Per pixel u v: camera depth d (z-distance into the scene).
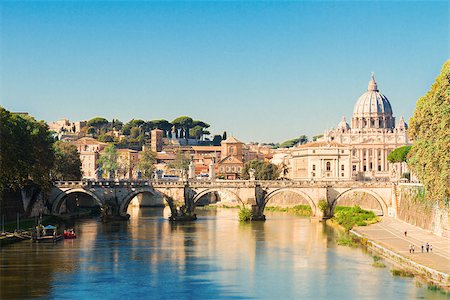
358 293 118.25
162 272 136.62
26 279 128.88
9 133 183.38
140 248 166.38
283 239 184.12
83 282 127.00
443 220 172.12
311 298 115.75
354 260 148.62
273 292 120.00
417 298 113.69
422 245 152.38
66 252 158.50
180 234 195.62
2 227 186.12
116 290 121.19
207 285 125.50
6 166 179.62
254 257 153.88
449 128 147.75
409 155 191.00
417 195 197.75
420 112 180.75
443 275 123.88
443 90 155.12
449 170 145.75
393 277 129.62
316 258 151.75
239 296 117.38
